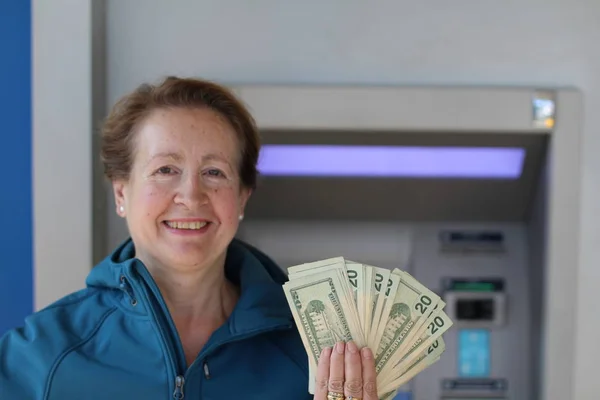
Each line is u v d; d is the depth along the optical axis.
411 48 2.25
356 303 1.42
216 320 1.57
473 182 2.34
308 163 2.29
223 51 2.25
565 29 2.24
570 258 2.23
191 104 1.49
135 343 1.44
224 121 1.50
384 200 2.38
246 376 1.47
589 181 2.27
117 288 1.53
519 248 2.46
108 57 2.26
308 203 2.39
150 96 1.50
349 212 2.41
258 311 1.50
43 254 2.21
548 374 2.26
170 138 1.44
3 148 2.21
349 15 2.25
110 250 2.32
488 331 2.44
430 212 2.42
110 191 2.31
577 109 2.19
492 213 2.43
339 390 1.35
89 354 1.43
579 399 2.30
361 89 2.17
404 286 1.45
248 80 2.25
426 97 2.17
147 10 2.25
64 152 2.20
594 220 2.27
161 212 1.44
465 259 2.46
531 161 2.29
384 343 1.42
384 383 1.41
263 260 1.79
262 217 2.43
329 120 2.18
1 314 2.24
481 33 2.25
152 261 1.52
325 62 2.25
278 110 2.17
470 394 2.43
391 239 2.46
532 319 2.40
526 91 2.18
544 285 2.27
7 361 1.43
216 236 1.47
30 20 2.18
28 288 2.24
